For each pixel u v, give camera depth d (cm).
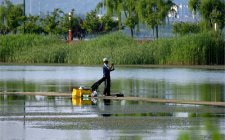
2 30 18925
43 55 14138
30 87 8000
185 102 6141
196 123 4791
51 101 6372
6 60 14525
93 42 13938
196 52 12975
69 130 4506
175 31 17438
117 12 17062
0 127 4634
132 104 6059
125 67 12431
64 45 14200
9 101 6388
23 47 14525
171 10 16800
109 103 6162
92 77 9719
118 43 13738
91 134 4341
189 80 9044
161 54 13175
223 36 13288
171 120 4944
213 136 4238
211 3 14625
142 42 13850
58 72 10969
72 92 6856
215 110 5538
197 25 17150
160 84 8388
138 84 8419
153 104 6038
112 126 4669
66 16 18838
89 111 5519
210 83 8481
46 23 18688
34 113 5406
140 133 4366
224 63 13112
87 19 19025
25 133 4381
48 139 4169
